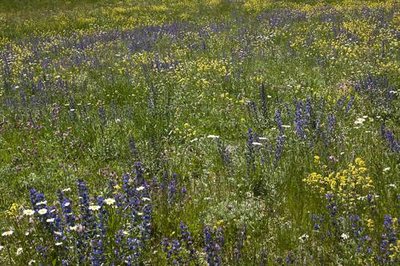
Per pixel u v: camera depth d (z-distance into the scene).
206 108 9.76
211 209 5.95
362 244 4.62
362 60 12.80
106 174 7.12
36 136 9.16
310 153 6.94
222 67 12.16
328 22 19.95
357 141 7.46
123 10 29.73
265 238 5.25
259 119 8.80
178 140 8.32
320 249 4.87
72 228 4.80
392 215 5.20
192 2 31.34
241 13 26.12
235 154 7.49
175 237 5.42
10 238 5.43
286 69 12.68
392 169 6.20
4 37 23.83
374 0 27.64
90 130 8.94
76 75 13.78
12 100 11.12
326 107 9.10
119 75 13.05
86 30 24.64
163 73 12.62
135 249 4.72
